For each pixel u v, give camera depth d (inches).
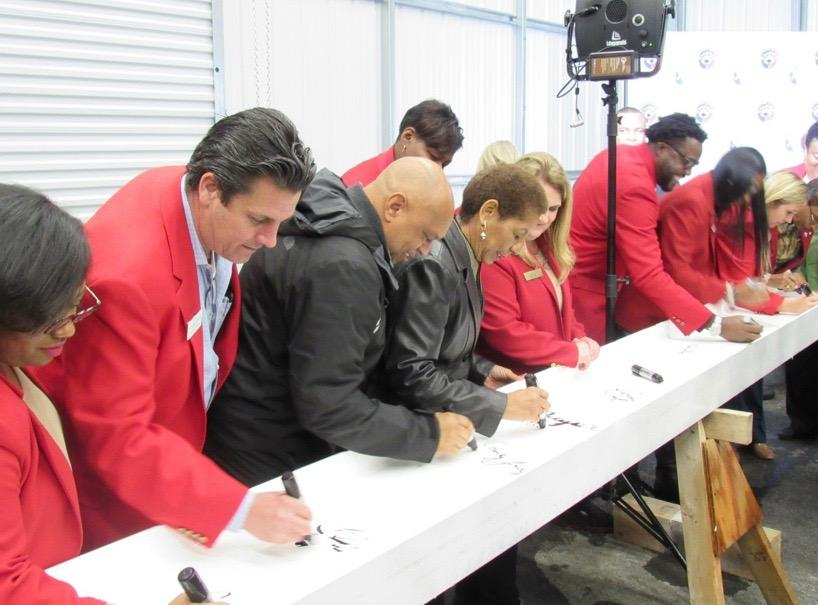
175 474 37.0
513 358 73.2
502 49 178.2
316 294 44.6
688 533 69.5
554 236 77.0
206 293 46.2
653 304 95.4
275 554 39.4
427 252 50.7
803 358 125.8
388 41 147.8
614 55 88.8
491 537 46.9
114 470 37.4
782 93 170.9
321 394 45.1
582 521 100.8
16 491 32.2
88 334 37.2
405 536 41.2
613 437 57.5
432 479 48.0
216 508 37.1
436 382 51.7
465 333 58.7
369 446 46.6
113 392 37.3
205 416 47.3
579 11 93.7
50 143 105.3
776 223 101.0
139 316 37.9
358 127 147.2
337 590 37.4
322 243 45.4
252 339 50.1
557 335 78.4
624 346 79.7
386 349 52.1
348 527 42.1
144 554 39.2
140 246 39.4
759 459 122.2
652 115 175.3
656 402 62.5
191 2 116.4
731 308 94.9
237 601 35.4
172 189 42.3
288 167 37.9
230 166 37.9
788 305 94.7
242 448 52.1
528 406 53.9
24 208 30.0
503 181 57.1
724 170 92.5
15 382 34.4
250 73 126.9
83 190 109.6
